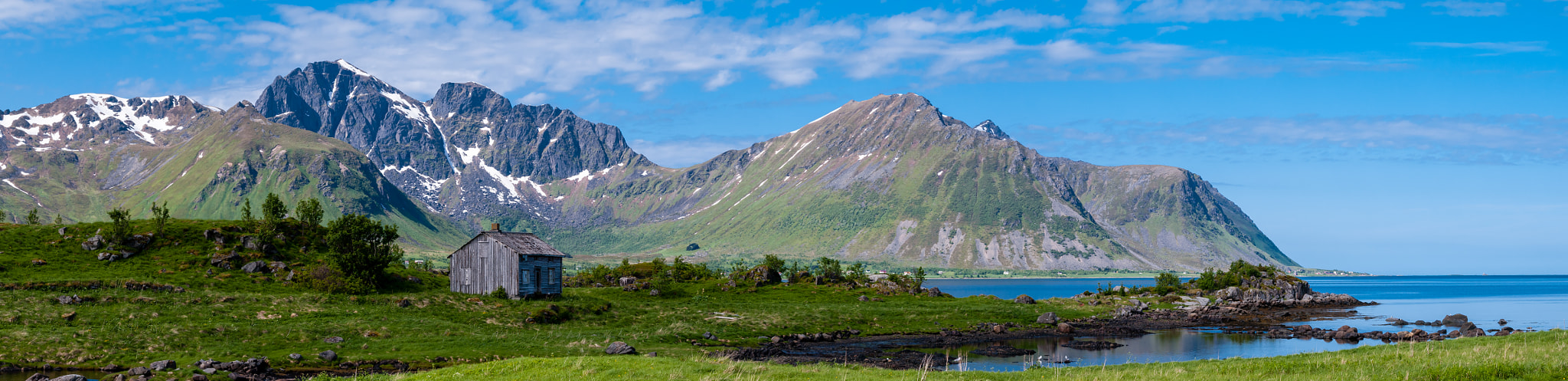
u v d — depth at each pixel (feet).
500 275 319.06
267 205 376.27
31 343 197.26
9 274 281.74
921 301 413.59
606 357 167.12
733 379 137.90
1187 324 375.86
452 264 330.75
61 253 318.24
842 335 297.94
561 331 262.67
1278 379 134.00
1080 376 149.69
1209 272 558.15
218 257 320.09
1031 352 263.70
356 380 157.99
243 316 245.04
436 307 282.36
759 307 354.74
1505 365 128.98
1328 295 571.28
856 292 433.89
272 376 181.06
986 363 237.45
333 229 323.57
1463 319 410.72
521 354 215.31
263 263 318.45
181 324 226.58
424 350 216.13
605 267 476.54
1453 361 138.21
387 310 271.28
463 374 149.38
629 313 310.86
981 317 358.43
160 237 341.41
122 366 187.52
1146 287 559.38
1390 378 127.34
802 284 465.06
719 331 283.79
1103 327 346.95
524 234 346.74
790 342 278.46
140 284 265.75
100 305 241.55
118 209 332.80
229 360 195.93
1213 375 142.10
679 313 320.09
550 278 334.44
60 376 175.83
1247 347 280.92
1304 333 329.52
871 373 151.53
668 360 163.22
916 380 141.90
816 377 141.49
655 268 471.62
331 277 302.45
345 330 234.17
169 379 172.96
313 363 195.62
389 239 330.75
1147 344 289.74
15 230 342.85
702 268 481.87
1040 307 407.64
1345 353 161.48
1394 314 488.44
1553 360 133.49
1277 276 563.89
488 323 268.82
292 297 275.59
